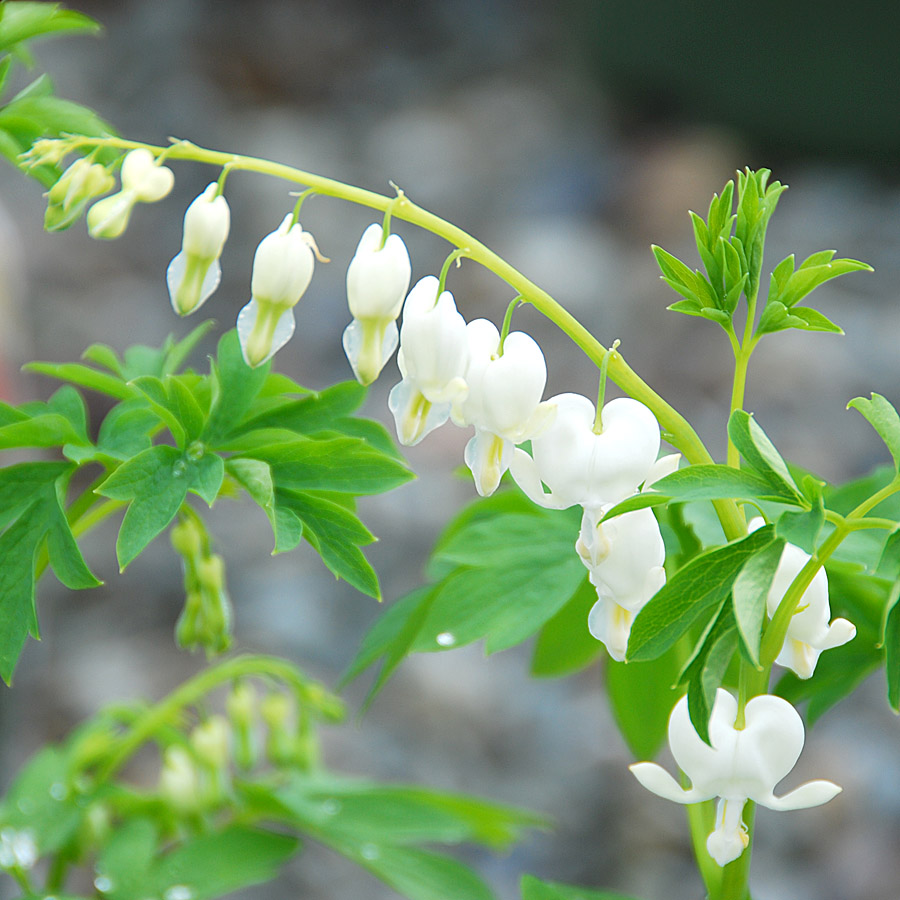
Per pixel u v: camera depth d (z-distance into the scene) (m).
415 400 0.73
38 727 1.62
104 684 1.70
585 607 0.83
